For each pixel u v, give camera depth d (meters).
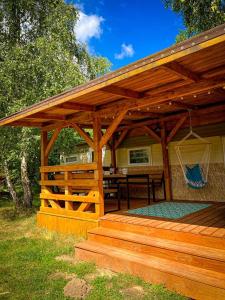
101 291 3.31
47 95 9.36
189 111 6.36
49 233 6.13
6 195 13.86
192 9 8.96
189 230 3.86
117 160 9.02
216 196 6.62
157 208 5.94
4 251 5.11
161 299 3.05
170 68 3.17
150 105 4.95
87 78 12.24
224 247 3.45
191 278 3.07
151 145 8.03
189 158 7.04
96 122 5.54
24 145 8.88
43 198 6.96
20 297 3.32
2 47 10.30
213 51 2.93
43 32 10.80
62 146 10.41
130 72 3.31
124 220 4.78
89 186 5.54
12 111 8.80
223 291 2.82
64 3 11.45
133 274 3.67
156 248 3.79
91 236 4.77
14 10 10.68
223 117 6.37
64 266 4.14
